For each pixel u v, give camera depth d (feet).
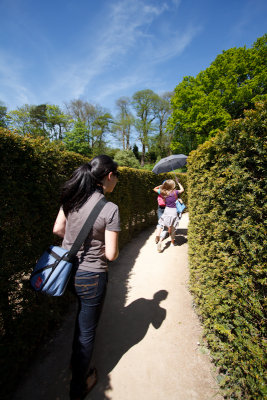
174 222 16.33
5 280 5.65
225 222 5.66
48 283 4.48
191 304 9.30
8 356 5.47
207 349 6.77
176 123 74.90
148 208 23.98
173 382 5.77
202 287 7.65
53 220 7.80
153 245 17.67
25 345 6.08
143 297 10.00
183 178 36.81
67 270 4.58
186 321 8.23
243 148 4.94
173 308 9.07
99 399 5.36
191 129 70.59
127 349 6.95
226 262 5.56
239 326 5.21
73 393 4.90
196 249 9.29
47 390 5.57
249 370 4.71
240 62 62.34
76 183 4.83
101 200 4.76
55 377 5.95
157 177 26.66
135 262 14.26
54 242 8.04
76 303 9.49
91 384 5.57
